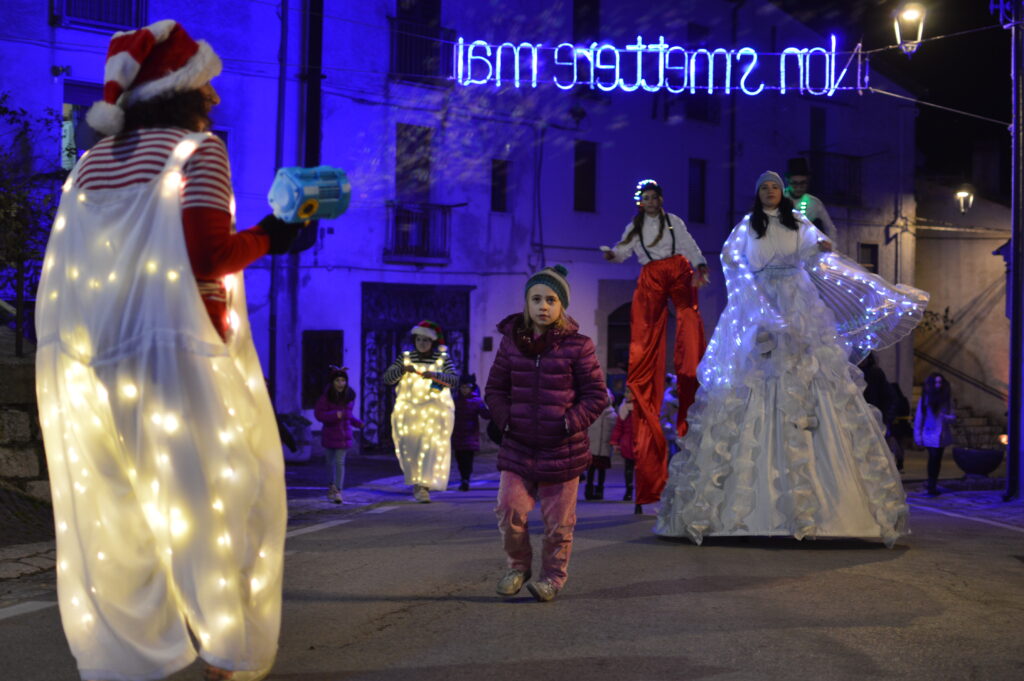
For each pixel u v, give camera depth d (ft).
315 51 78.79
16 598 19.92
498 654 15.61
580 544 27.22
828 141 113.50
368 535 30.04
